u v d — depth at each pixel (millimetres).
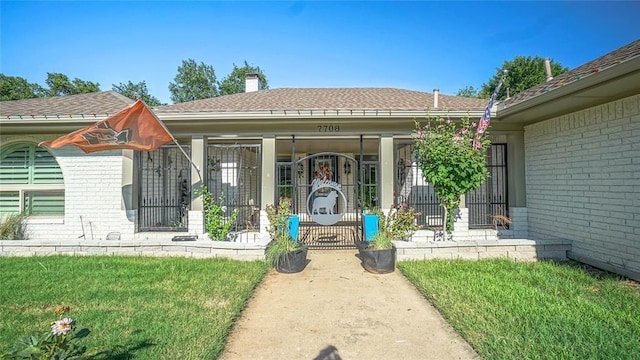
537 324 3680
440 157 6727
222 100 11211
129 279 5469
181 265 6332
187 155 8430
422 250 6738
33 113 8078
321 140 10953
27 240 7484
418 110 7680
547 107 6430
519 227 8227
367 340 3592
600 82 4871
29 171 8633
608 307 4191
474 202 9219
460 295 4652
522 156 8273
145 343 3340
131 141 7070
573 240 6742
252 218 10016
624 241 5598
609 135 5895
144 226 8906
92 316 3992
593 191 6250
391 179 8211
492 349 3213
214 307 4324
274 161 8320
